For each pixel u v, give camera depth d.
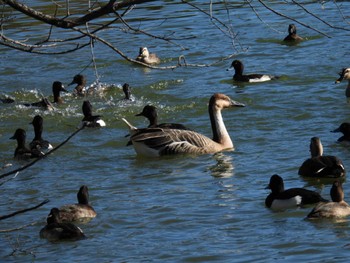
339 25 35.72
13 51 34.47
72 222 16.33
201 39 34.88
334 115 24.38
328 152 21.00
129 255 14.55
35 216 17.05
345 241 14.63
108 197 18.05
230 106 22.33
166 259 14.28
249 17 37.94
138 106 26.81
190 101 26.92
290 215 16.22
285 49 33.16
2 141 23.67
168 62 32.22
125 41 35.25
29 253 14.88
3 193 18.72
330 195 17.53
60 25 10.90
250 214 16.47
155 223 16.19
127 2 10.84
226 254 14.37
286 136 22.58
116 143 22.98
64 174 20.11
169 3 41.59
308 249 14.37
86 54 33.81
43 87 29.89
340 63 30.56
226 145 21.92
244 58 32.22
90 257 14.54
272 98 26.56
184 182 19.03
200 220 16.25
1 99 28.08
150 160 21.17
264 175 19.25
